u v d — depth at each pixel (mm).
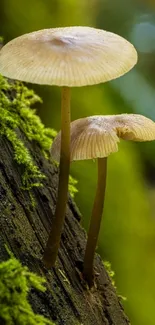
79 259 189
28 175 192
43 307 160
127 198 335
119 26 659
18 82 238
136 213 338
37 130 223
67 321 166
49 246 172
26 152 196
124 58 161
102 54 158
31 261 168
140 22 702
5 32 327
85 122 175
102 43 161
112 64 158
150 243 340
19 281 147
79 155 169
